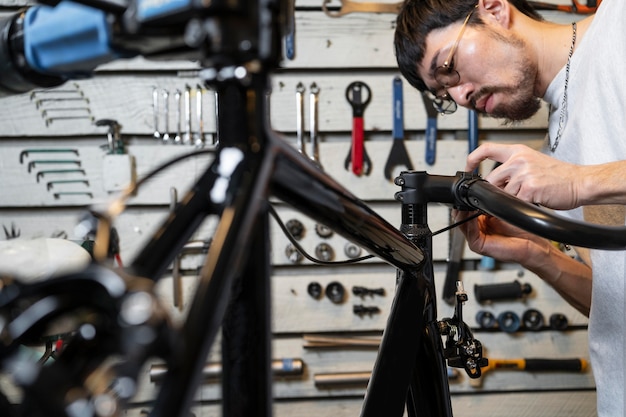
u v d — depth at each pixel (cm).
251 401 35
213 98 176
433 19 120
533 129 183
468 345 69
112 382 21
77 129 175
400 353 60
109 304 21
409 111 180
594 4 176
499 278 184
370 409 57
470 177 67
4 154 174
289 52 172
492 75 120
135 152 177
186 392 23
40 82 41
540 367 182
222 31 30
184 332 25
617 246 52
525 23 122
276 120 179
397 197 71
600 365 109
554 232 52
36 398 19
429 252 68
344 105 179
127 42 34
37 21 37
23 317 22
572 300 118
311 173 41
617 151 100
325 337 179
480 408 187
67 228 177
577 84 113
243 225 31
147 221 177
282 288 181
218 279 28
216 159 34
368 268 183
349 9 175
